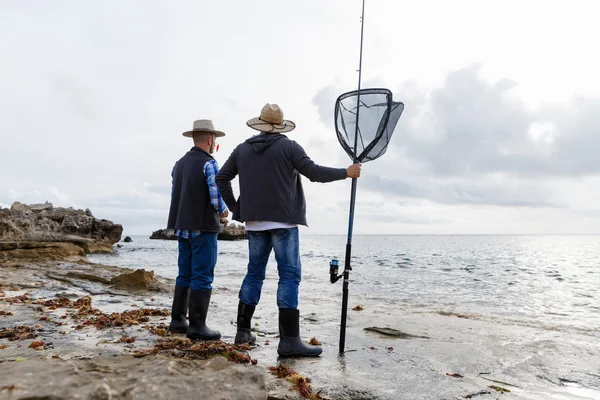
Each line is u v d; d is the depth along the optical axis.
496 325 5.69
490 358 3.82
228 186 3.89
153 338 3.98
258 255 3.86
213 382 2.00
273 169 3.55
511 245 83.81
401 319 5.90
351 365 3.36
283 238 3.61
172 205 4.31
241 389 2.01
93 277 9.64
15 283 8.45
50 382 1.79
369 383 2.91
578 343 4.64
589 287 12.94
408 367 3.38
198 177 4.05
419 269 20.55
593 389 3.10
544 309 8.47
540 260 31.08
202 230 3.99
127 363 2.32
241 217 3.67
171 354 3.15
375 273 17.81
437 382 3.01
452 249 56.31
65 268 12.28
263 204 3.54
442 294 10.66
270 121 3.70
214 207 4.01
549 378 3.34
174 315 4.34
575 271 20.34
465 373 3.34
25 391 1.67
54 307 5.66
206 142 4.31
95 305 6.53
